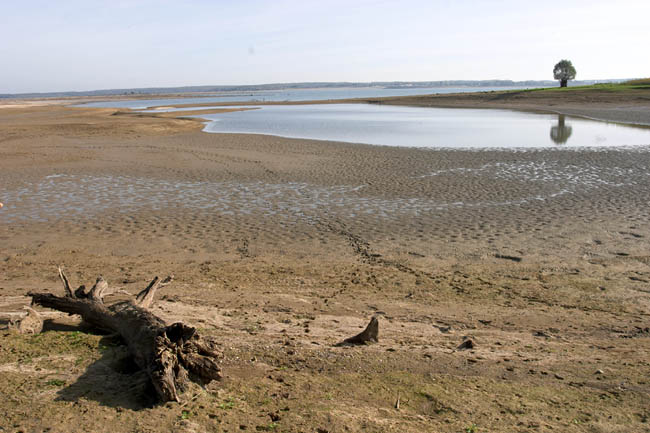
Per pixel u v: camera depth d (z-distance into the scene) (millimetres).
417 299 8227
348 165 21281
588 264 9930
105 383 4648
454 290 8664
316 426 4086
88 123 41812
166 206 15016
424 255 10672
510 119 44406
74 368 4926
